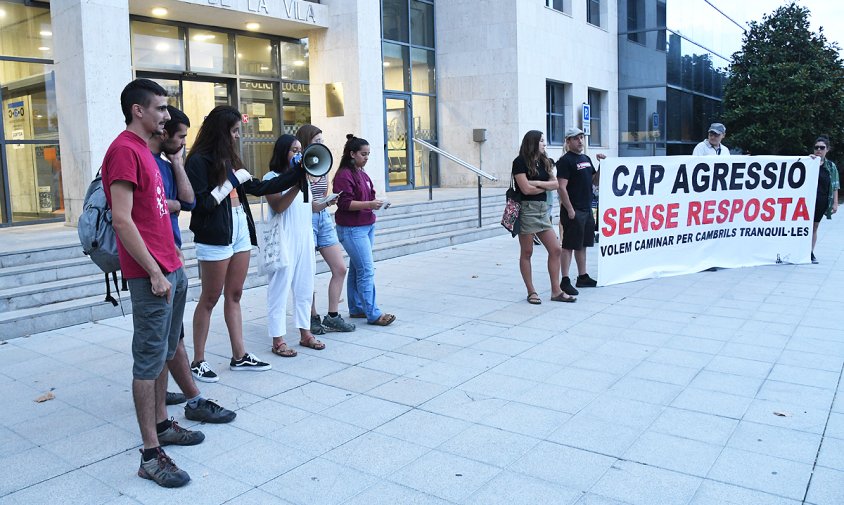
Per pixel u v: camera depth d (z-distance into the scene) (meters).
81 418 4.44
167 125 4.18
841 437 3.95
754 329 6.30
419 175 18.78
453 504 3.26
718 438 3.96
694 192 8.97
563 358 5.53
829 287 8.07
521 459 3.73
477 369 5.29
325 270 9.70
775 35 22.39
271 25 13.48
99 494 3.43
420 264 10.34
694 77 25.58
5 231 9.94
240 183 4.86
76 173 10.02
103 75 9.70
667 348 5.75
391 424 4.25
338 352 5.80
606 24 23.19
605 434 4.04
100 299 7.18
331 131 14.31
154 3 11.39
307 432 4.15
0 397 4.83
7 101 10.62
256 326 6.76
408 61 18.22
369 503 3.29
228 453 3.87
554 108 20.88
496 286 8.53
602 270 8.36
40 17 10.98
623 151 24.30
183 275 3.96
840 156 23.56
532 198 7.31
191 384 4.34
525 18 18.48
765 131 22.23
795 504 3.21
